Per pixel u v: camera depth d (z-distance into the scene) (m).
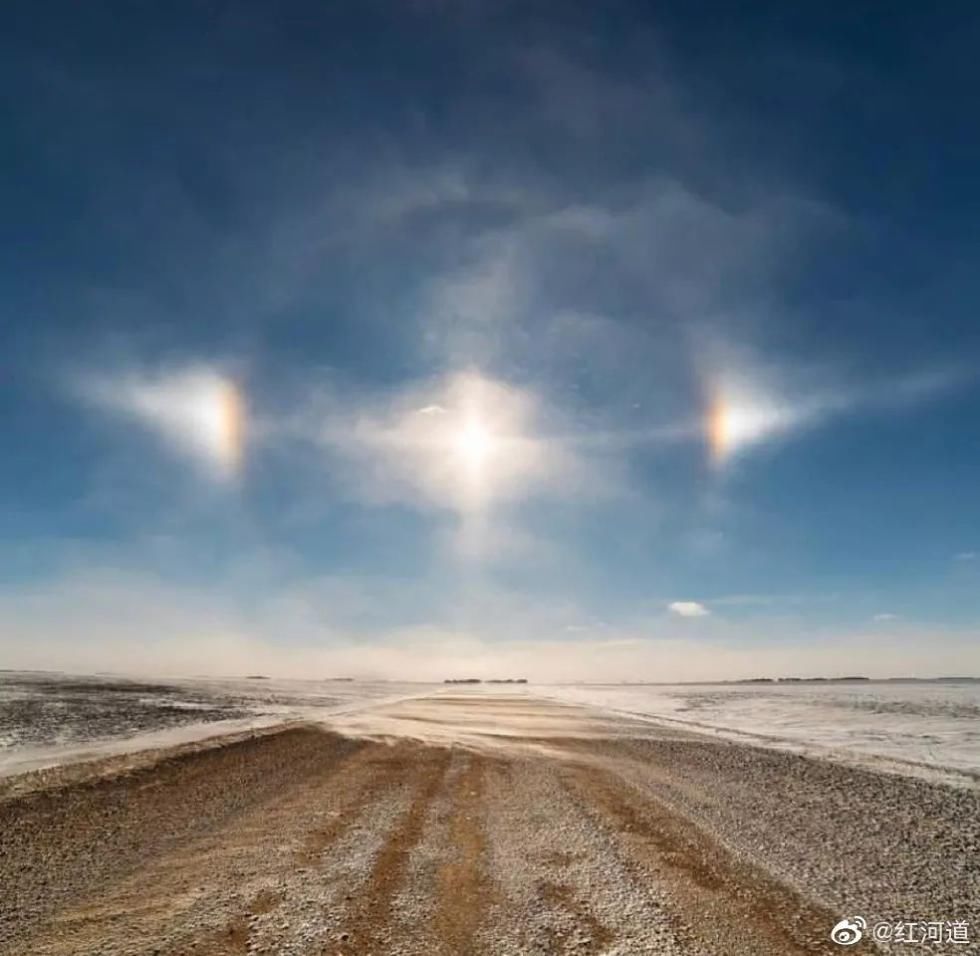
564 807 13.03
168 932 6.75
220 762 18.03
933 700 56.91
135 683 65.31
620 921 7.10
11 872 8.66
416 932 6.80
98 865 9.02
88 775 14.78
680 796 14.27
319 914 7.25
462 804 13.29
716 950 6.39
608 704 57.12
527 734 28.47
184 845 10.07
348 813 12.37
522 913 7.31
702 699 64.75
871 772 18.09
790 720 37.47
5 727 25.23
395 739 25.45
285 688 78.06
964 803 13.88
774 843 10.34
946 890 8.21
